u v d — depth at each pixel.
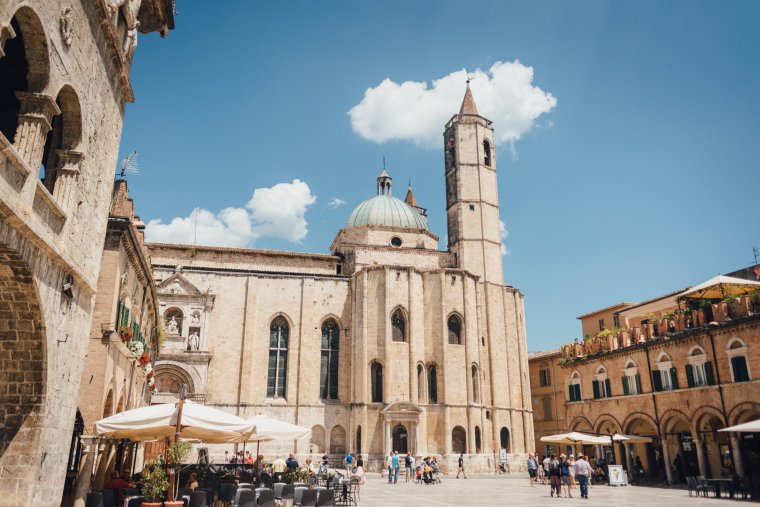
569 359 53.62
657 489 38.31
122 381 26.08
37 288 13.25
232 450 57.12
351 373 61.03
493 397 63.59
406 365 60.00
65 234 14.92
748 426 29.81
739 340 36.94
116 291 22.25
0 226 11.40
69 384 16.17
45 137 13.20
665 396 42.22
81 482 19.34
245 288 62.75
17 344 13.95
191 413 18.06
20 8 11.55
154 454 41.59
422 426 58.09
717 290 43.00
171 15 23.06
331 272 69.31
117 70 18.53
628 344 47.25
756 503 28.42
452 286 63.88
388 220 73.12
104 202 18.45
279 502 23.77
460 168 72.75
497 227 72.06
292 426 26.38
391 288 62.06
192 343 58.94
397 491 37.03
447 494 34.62
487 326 66.25
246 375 59.50
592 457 54.47
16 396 14.16
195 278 61.69
